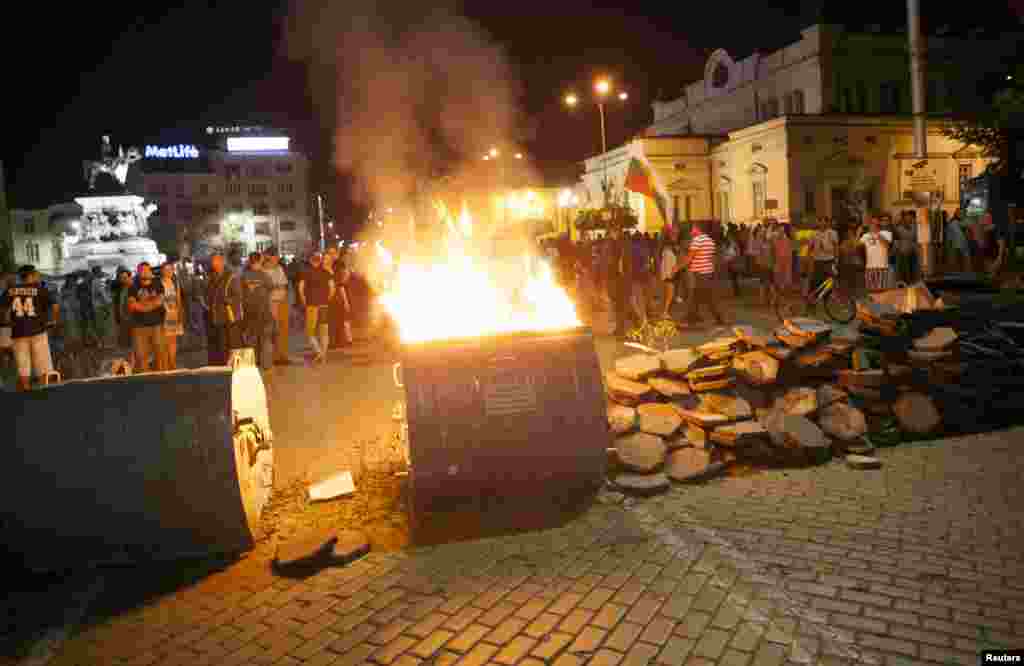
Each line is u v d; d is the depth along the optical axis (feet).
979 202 88.58
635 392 21.61
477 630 12.50
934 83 136.77
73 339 51.39
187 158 330.34
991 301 49.34
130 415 15.51
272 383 37.73
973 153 118.62
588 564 14.75
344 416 28.73
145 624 13.50
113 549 15.74
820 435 20.44
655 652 11.53
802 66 133.28
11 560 15.70
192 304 65.57
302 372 40.91
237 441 16.44
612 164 148.87
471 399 16.52
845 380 22.77
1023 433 22.16
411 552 15.96
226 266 40.09
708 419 20.61
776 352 22.90
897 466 19.81
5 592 15.35
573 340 17.54
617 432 20.24
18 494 15.24
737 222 126.82
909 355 23.71
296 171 334.85
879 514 16.57
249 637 12.80
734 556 14.76
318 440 25.27
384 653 11.98
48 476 15.24
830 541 15.26
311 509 18.88
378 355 46.37
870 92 133.08
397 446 23.27
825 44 129.39
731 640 11.76
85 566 15.94
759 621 12.27
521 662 11.47
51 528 15.34
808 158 113.29
